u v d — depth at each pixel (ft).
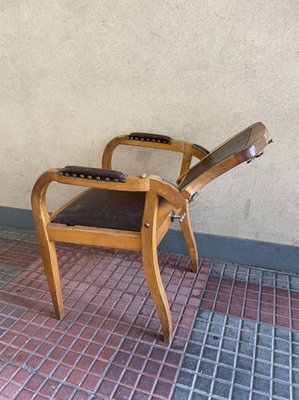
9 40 5.60
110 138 5.81
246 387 3.68
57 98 5.80
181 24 4.76
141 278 5.51
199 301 4.99
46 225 4.03
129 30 4.99
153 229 3.63
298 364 3.98
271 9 4.39
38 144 6.30
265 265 5.81
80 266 5.81
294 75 4.63
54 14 5.20
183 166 5.16
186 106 5.21
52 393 3.60
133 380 3.75
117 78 5.34
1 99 6.13
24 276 5.57
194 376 3.81
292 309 4.86
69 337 4.33
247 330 4.46
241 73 4.81
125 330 4.45
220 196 5.64
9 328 4.47
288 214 5.43
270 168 5.23
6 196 7.06
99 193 4.56
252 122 5.04
